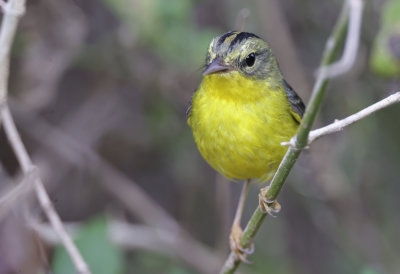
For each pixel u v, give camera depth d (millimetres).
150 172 13688
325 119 13930
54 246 9961
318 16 13969
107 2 10781
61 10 11500
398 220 14375
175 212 13664
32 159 12070
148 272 12609
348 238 13688
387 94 13484
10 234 9102
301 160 13500
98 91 12516
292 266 13930
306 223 14109
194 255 12453
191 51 10984
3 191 10648
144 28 10656
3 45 7820
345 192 13562
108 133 12758
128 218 13234
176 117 13031
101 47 11891
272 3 12992
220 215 12484
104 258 9344
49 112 12250
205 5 13055
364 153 13977
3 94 7973
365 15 13133
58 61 11570
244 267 13734
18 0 7762
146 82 12320
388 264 13664
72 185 12531
